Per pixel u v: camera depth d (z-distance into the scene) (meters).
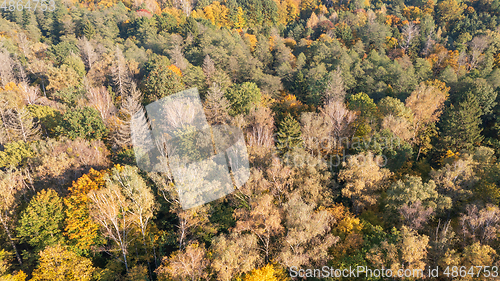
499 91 60.72
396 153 42.16
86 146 40.31
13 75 73.94
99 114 48.44
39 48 89.88
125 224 29.50
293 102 59.53
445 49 90.56
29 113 49.47
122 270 30.12
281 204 30.86
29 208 29.69
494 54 89.25
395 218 33.50
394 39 98.94
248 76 74.69
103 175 32.19
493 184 34.06
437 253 26.69
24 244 34.84
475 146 49.88
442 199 32.41
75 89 60.38
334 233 31.58
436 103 52.12
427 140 51.47
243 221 28.11
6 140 46.19
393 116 46.34
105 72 68.88
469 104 52.44
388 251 25.52
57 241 30.09
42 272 25.70
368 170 34.97
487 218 28.81
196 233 29.78
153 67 60.44
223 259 22.16
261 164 35.53
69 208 30.30
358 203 34.94
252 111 45.25
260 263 26.48
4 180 33.16
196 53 82.50
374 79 70.81
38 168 35.94
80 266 25.77
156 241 31.77
